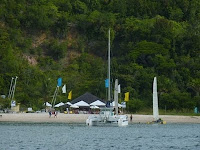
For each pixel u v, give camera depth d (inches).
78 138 7352.4
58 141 6899.6
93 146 6373.0
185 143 7007.9
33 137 7372.1
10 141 6786.4
